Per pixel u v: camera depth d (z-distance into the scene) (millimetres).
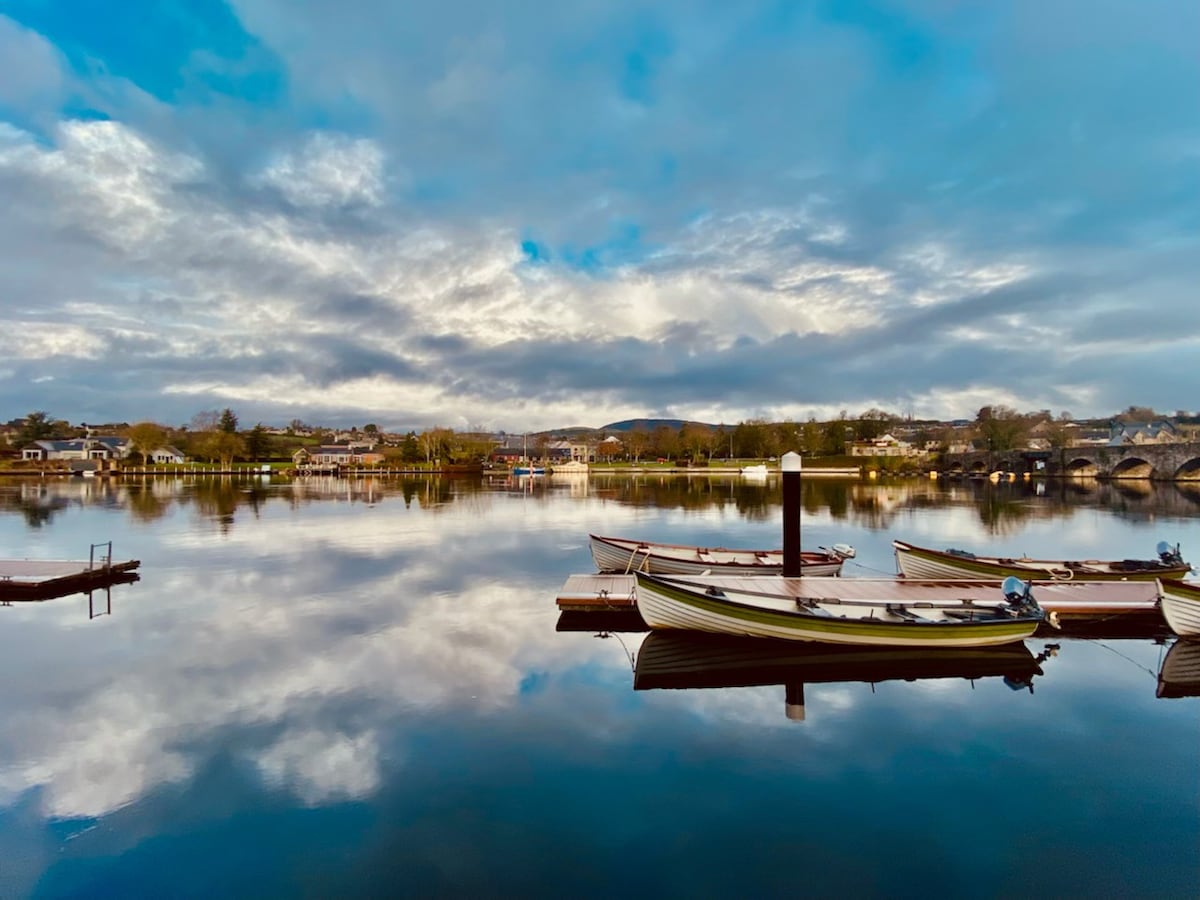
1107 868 7039
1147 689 12461
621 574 21031
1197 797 8492
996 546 32094
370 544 31188
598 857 7137
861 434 165000
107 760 9328
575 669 13266
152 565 25000
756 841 7453
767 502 60875
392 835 7527
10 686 12164
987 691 12297
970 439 137500
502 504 57375
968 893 6641
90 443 151000
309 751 9586
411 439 155375
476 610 18078
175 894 6613
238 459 149875
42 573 20828
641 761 9344
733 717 10914
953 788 8672
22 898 6555
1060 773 9102
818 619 14062
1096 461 97000
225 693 11844
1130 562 20859
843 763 9336
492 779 8797
